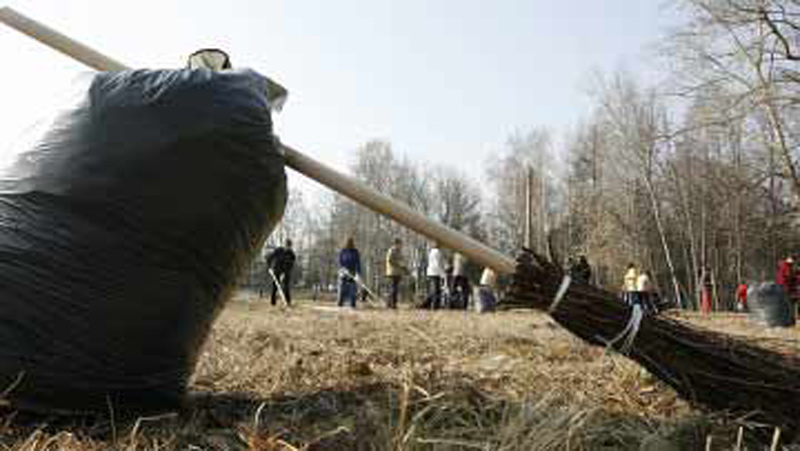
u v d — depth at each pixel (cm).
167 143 237
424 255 6000
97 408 240
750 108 2380
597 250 4797
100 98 242
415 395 288
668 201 4919
